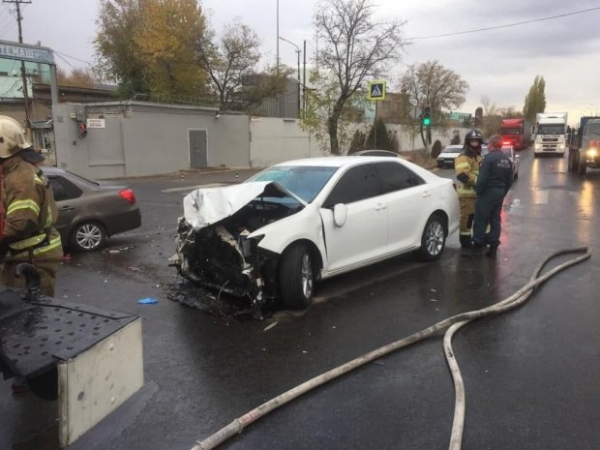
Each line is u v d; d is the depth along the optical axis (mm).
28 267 2670
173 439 3152
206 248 5469
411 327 4969
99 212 8500
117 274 6961
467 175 8094
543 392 3684
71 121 23438
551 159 40562
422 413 3418
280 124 33688
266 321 5109
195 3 33969
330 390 3727
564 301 5754
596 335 4758
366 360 4141
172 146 27516
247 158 31844
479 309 5477
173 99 33125
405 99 47156
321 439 3133
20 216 3227
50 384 2398
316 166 6422
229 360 4246
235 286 5340
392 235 6652
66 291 6180
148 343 4582
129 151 25484
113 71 37906
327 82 29469
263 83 37875
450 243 8984
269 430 3227
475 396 3629
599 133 23750
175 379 3916
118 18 37188
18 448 3084
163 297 5902
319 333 4809
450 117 60688
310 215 5531
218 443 3061
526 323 5066
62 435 2002
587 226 10742
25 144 3352
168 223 11570
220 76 36812
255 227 5430
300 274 5309
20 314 2410
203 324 5043
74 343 2139
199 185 21188
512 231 10156
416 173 7344
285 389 3766
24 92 33156
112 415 3398
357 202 6199
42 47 24172
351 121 30672
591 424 3277
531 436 3146
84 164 24031
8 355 2105
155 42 33125
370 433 3191
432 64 47094
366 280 6551
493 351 4398
